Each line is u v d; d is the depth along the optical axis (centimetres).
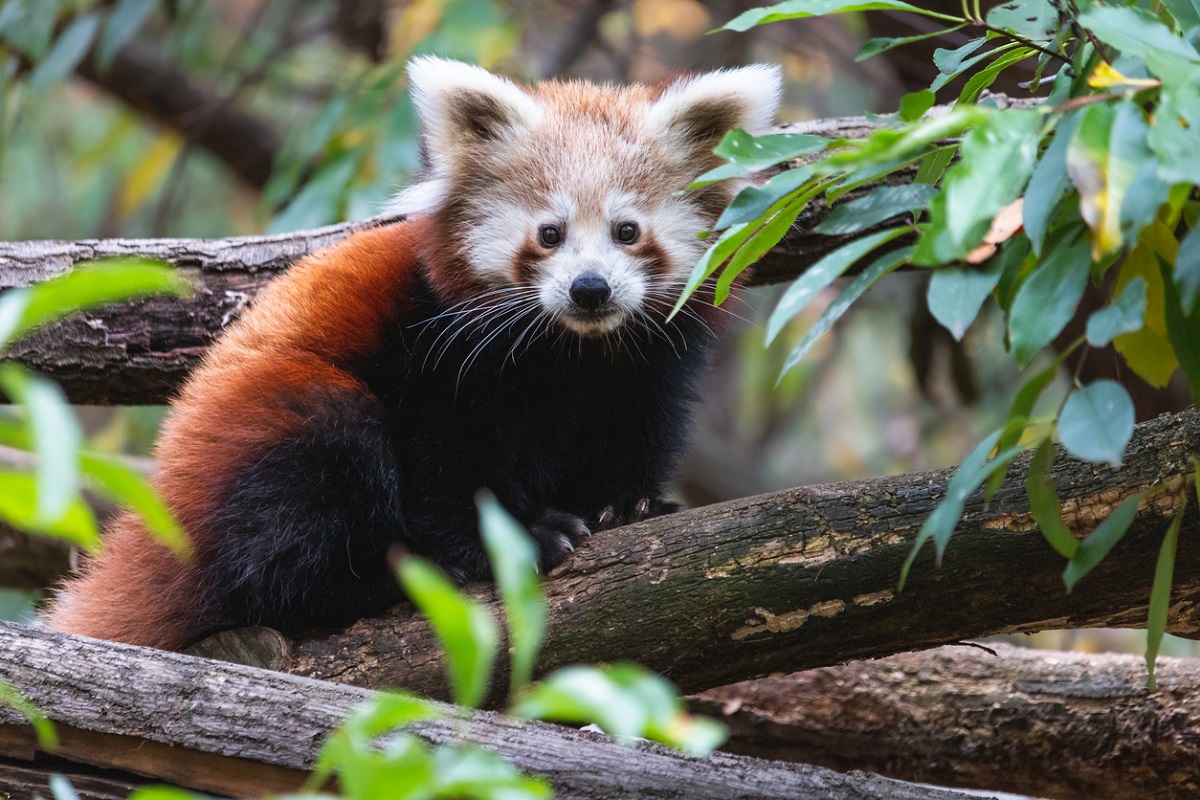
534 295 805
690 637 622
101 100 1772
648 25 1645
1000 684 783
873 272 461
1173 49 404
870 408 1916
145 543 736
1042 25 535
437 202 842
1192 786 733
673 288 835
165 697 538
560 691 318
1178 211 453
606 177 824
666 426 859
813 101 1741
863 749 801
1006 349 490
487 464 772
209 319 891
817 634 617
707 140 862
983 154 397
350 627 686
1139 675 756
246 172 1608
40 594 1059
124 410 1469
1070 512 572
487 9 1285
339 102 1230
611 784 534
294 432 724
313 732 531
